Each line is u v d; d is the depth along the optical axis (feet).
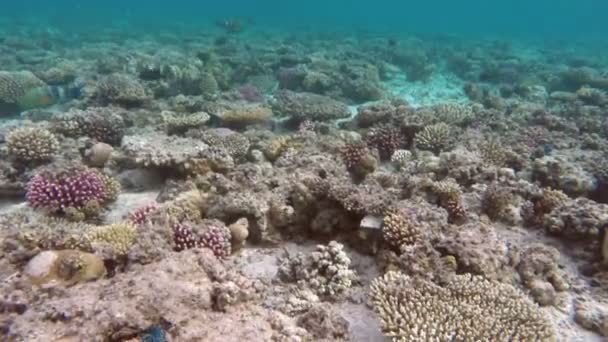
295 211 4.28
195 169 5.12
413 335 2.58
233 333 2.31
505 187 5.08
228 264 3.61
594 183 5.51
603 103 10.82
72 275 2.81
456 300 2.98
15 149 5.08
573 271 4.02
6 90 8.13
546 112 8.84
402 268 3.51
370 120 7.94
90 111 6.64
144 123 7.59
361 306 3.38
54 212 4.39
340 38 23.41
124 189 5.27
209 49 16.08
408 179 5.08
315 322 2.89
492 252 3.67
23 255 3.02
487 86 14.25
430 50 19.95
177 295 2.41
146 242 3.26
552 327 2.97
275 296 3.38
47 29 20.48
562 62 18.99
